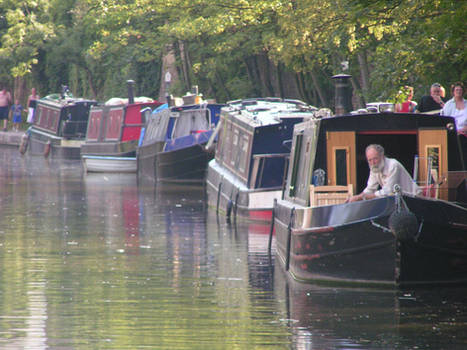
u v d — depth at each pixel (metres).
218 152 78.12
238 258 48.31
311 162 41.28
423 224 36.69
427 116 41.09
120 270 44.56
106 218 67.69
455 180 37.97
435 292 37.09
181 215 69.69
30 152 154.12
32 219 67.06
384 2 43.81
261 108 72.56
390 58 60.59
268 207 63.94
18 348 29.58
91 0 148.38
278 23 96.81
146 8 127.12
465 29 44.53
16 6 185.50
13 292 38.81
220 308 35.44
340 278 38.88
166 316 34.06
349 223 37.84
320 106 121.56
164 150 102.62
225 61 127.38
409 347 29.30
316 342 29.98
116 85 172.50
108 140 118.25
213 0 115.06
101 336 30.98
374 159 37.59
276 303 36.09
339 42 76.19
